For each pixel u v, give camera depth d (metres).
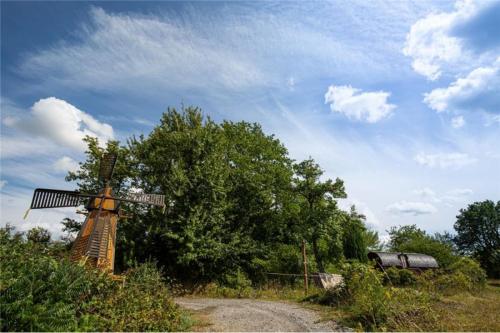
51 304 7.72
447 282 17.41
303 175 32.03
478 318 11.05
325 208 30.52
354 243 35.09
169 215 21.75
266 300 17.77
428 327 9.73
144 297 10.92
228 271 23.22
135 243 21.84
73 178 26.09
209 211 22.31
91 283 9.66
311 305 14.66
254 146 30.55
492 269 41.88
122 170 25.06
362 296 11.23
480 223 62.28
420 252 32.03
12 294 7.38
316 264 32.53
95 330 8.27
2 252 10.40
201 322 10.96
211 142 24.02
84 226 15.66
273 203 28.33
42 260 9.23
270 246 26.83
